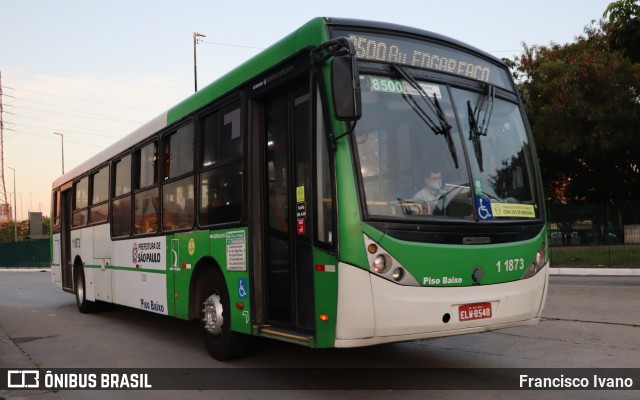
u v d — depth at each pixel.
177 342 8.91
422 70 5.75
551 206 22.08
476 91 6.09
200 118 7.69
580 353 7.14
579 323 9.07
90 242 12.05
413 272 5.12
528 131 6.53
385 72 5.49
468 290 5.40
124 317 12.05
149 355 8.03
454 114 5.80
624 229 20.56
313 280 5.35
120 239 10.30
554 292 13.31
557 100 25.73
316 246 5.30
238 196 6.61
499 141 6.11
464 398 5.45
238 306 6.56
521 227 5.93
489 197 5.78
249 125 6.46
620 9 14.53
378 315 4.99
